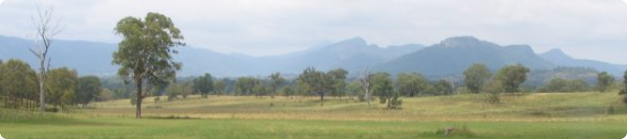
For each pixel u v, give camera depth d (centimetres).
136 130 4584
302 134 4297
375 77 17025
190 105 19262
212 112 12306
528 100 14300
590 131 4559
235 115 9562
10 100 11556
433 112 12044
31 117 5869
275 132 4500
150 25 8231
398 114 10694
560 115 9769
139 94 8562
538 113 10669
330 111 13238
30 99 12381
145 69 8462
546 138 3928
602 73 18512
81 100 17100
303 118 8138
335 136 4116
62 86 12594
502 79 16675
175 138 3825
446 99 15525
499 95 14662
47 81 11538
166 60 8538
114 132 4294
